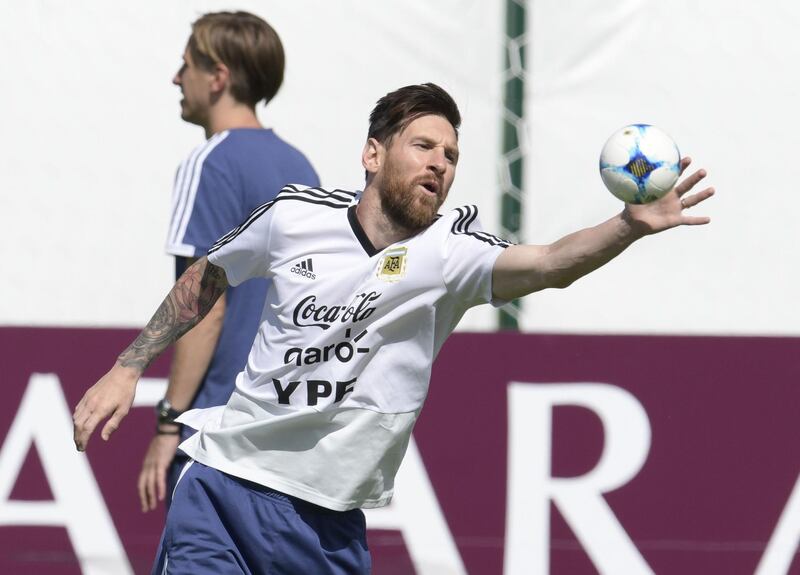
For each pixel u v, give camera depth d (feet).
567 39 51.47
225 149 42.65
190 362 41.39
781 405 51.19
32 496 51.78
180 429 42.27
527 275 30.53
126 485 52.01
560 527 51.37
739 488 51.29
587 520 51.34
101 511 51.88
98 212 52.06
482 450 51.44
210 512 34.68
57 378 51.96
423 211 32.58
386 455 33.88
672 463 51.34
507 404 51.42
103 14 51.90
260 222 34.40
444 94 33.47
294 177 43.60
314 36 51.72
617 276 51.85
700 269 51.70
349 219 33.37
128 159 52.03
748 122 51.42
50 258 52.08
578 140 51.44
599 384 51.47
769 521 51.19
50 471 51.90
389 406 33.17
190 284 36.60
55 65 51.85
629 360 51.39
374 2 51.70
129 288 52.16
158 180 52.08
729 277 51.60
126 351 36.40
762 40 51.24
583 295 51.93
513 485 51.42
